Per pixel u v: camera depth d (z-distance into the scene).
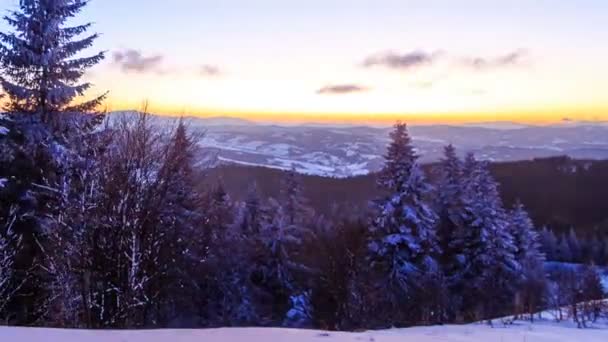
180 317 16.55
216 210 20.38
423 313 17.67
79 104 18.97
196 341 4.66
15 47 18.33
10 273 12.27
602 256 58.53
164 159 10.67
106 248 9.56
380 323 16.31
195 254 14.52
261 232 32.78
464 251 31.17
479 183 32.41
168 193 10.78
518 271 30.67
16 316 12.24
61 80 18.98
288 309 28.38
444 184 33.59
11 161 17.31
